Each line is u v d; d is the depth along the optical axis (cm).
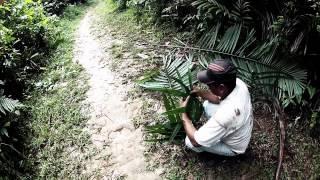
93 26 693
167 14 562
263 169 318
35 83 486
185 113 306
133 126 392
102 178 343
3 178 350
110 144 377
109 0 881
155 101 420
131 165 349
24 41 571
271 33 388
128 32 602
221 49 395
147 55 507
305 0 333
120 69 489
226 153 312
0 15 569
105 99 439
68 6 931
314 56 359
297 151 325
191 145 319
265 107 367
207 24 454
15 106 395
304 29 338
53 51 580
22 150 389
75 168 359
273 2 408
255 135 346
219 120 274
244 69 376
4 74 473
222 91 276
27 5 652
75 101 443
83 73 499
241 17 416
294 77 354
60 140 391
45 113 430
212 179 320
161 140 330
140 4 652
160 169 339
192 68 395
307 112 345
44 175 358
